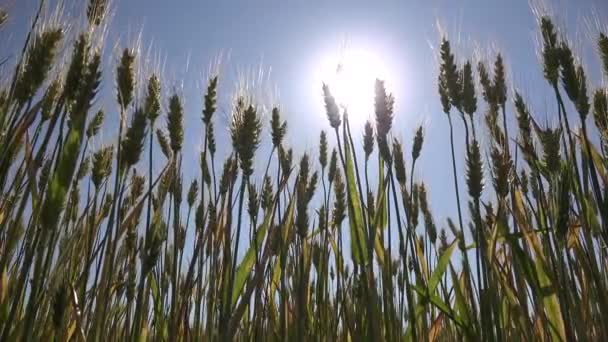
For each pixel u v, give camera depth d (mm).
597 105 708
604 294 603
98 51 518
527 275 644
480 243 603
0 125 487
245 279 686
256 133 658
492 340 580
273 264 813
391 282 647
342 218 826
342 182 851
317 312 760
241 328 788
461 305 645
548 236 624
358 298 683
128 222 580
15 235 480
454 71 667
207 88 722
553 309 635
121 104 572
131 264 748
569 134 625
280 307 716
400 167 736
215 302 699
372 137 708
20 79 501
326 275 779
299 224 747
